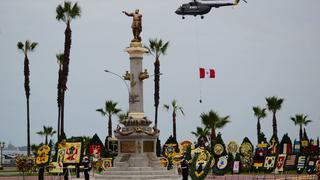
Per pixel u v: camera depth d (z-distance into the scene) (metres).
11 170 132.38
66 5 112.31
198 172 72.06
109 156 101.62
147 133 76.88
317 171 81.44
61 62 121.56
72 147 72.75
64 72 112.44
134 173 74.94
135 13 80.25
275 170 86.50
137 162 75.88
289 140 110.38
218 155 89.62
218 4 112.88
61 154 72.94
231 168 93.81
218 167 87.50
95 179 77.25
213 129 128.50
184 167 73.81
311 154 94.12
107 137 110.19
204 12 112.81
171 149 90.94
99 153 94.75
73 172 97.88
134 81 78.44
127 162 76.12
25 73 128.38
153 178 74.38
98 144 100.56
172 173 76.94
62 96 112.31
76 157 72.56
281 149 109.69
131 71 78.69
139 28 79.81
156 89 129.25
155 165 76.62
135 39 79.38
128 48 78.50
